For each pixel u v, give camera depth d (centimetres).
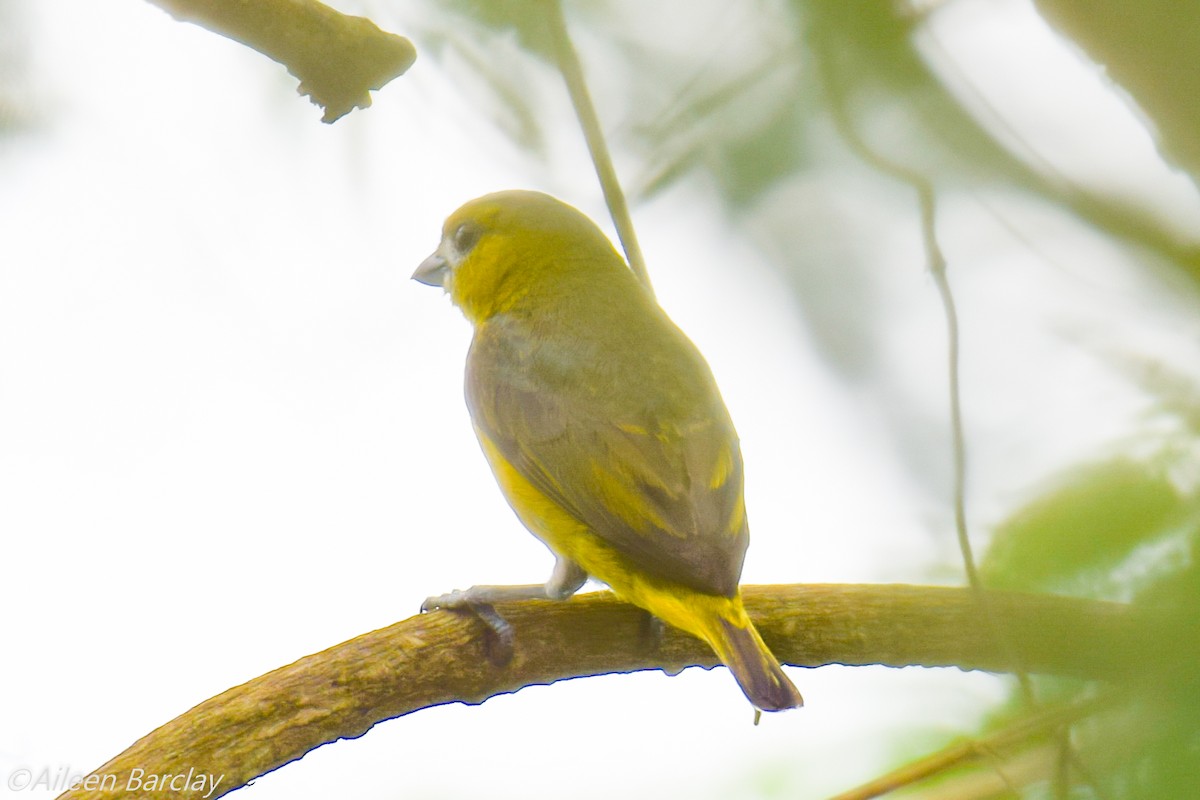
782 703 315
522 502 319
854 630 317
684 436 318
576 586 318
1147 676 308
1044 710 312
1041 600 312
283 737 314
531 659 316
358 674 315
